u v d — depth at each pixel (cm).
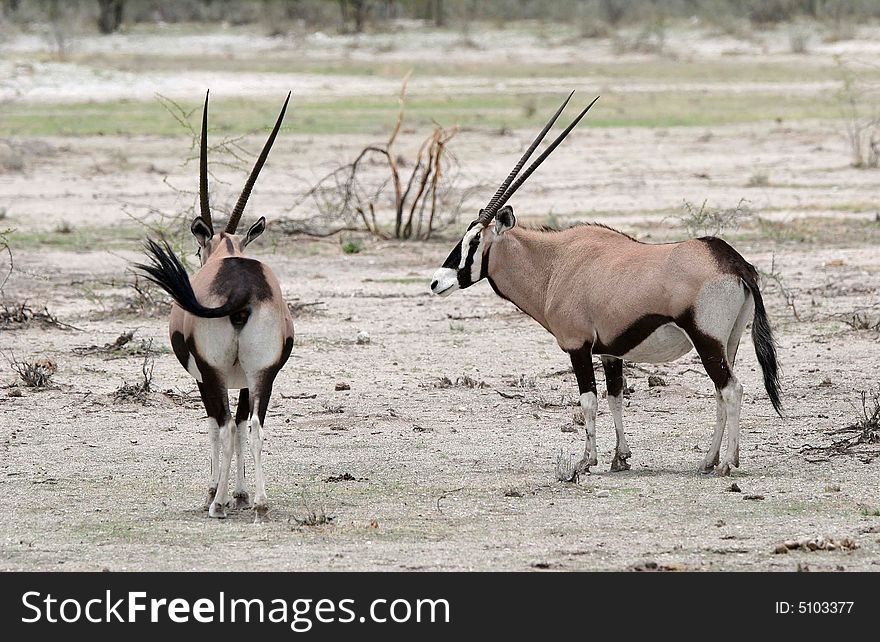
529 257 1930
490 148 6662
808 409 2258
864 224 4425
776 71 10725
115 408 2333
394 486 1806
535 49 13112
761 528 1560
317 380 2558
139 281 3575
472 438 2106
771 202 4972
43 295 3462
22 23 13812
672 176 5716
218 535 1561
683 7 15812
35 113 8144
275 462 1956
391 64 11562
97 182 5616
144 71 10231
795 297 3303
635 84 10050
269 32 14225
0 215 4731
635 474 1864
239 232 4141
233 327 1572
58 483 1839
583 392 1884
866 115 7762
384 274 3809
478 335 2980
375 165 6072
